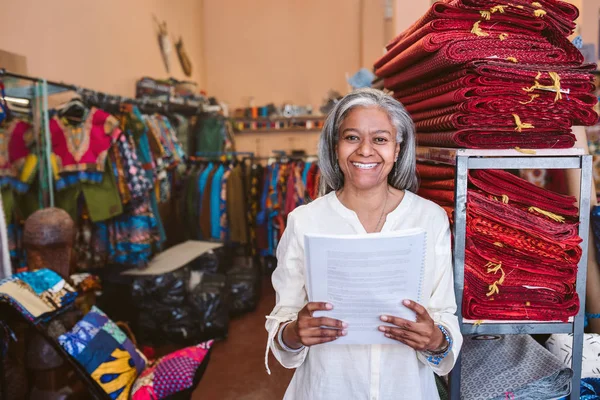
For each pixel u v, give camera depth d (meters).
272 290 5.03
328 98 7.38
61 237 2.08
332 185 1.38
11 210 2.68
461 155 1.30
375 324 1.09
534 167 1.32
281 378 2.97
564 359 1.77
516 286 1.38
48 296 1.76
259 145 7.92
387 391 1.22
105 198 3.19
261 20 8.02
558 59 1.27
